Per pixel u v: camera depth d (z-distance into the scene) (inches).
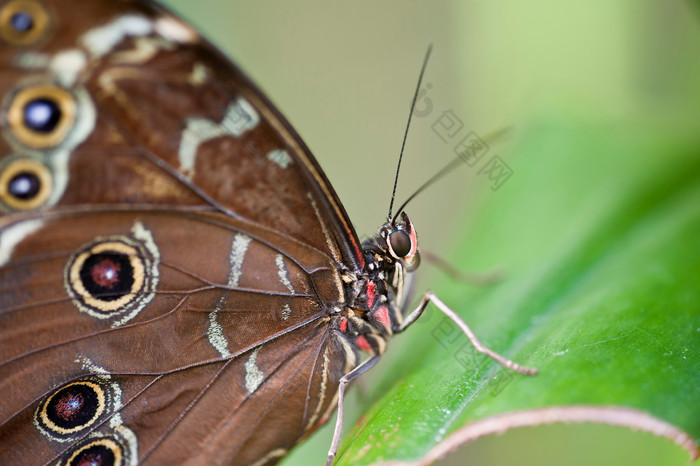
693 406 12.7
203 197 13.6
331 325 14.1
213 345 13.9
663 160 14.8
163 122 13.4
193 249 13.7
